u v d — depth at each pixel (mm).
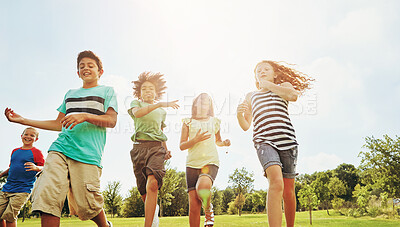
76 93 2660
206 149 3227
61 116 2787
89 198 2277
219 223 6496
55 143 2301
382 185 14133
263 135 2623
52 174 2141
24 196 3551
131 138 3229
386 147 14312
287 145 2588
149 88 3467
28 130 3660
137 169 3148
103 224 2471
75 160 2273
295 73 3232
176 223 6348
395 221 9719
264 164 2398
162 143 3229
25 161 3576
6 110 2631
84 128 2385
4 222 3547
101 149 2480
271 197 2234
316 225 8992
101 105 2600
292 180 2625
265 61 3236
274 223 2137
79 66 2721
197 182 3104
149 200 2836
